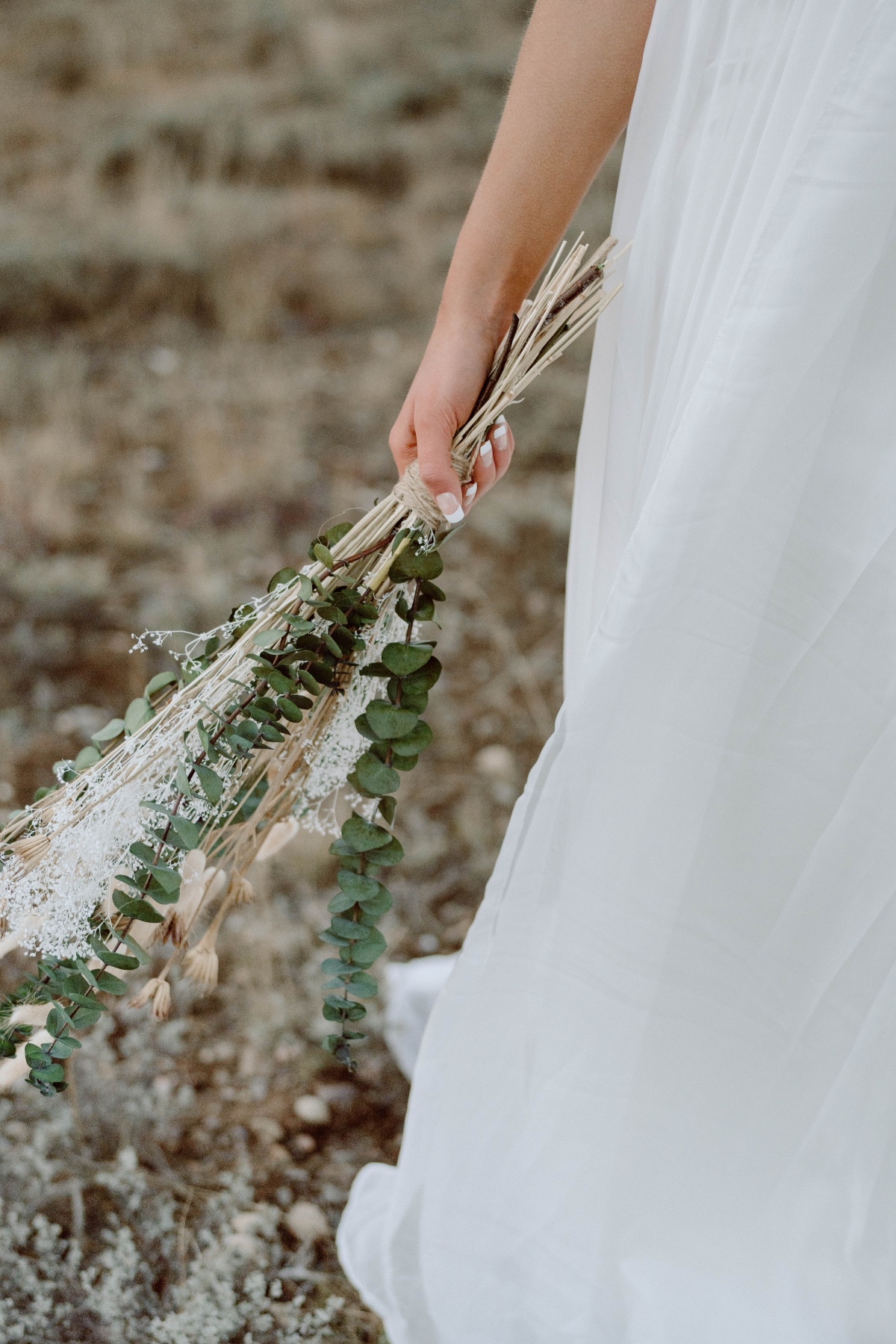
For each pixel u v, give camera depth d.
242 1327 1.45
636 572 1.02
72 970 1.20
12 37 8.59
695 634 1.01
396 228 5.99
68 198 5.82
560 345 1.21
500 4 9.49
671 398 1.10
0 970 1.96
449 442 1.16
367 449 4.09
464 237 1.17
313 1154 1.72
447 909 2.23
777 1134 1.11
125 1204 1.60
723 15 1.03
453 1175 1.22
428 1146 1.26
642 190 1.17
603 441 1.29
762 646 1.00
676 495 0.99
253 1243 1.55
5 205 5.68
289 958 2.05
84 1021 1.19
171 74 8.23
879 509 0.96
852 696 1.00
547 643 3.10
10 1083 1.26
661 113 1.12
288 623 1.18
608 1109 1.10
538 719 2.79
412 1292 1.32
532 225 1.15
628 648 1.03
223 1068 1.86
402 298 5.30
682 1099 1.10
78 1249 1.51
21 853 1.19
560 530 3.55
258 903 2.17
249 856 1.31
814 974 1.07
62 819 1.18
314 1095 1.82
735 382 0.95
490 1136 1.19
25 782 2.43
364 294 5.26
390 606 1.26
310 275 5.38
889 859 1.02
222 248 5.44
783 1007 1.08
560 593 3.31
